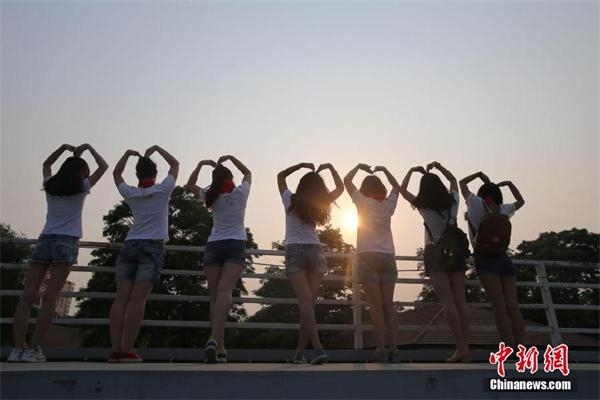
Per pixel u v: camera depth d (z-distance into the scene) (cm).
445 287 478
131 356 404
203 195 452
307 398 309
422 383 327
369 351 529
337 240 1745
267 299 563
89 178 448
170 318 1719
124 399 292
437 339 1238
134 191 433
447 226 485
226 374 302
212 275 436
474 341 1069
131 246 425
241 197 452
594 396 352
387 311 470
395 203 496
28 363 383
